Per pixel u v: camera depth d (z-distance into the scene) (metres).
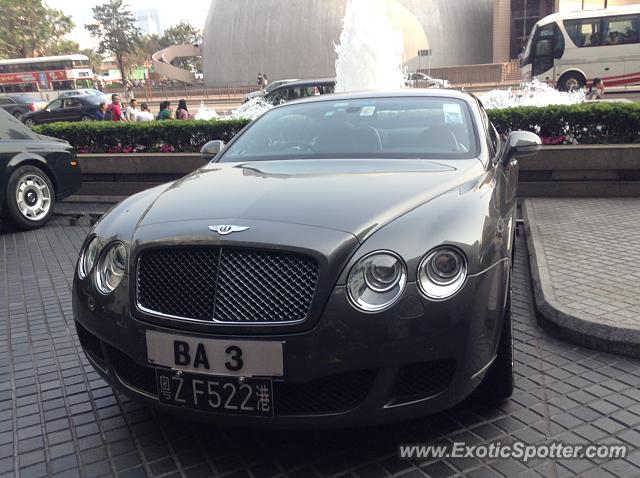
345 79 13.08
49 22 82.06
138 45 98.88
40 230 8.06
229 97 49.91
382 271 2.41
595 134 8.43
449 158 3.52
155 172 9.93
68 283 5.69
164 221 2.73
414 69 50.16
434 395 2.50
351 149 3.73
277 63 61.44
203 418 2.55
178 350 2.50
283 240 2.45
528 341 3.92
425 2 59.81
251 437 2.91
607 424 2.92
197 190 3.13
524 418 2.98
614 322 3.73
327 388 2.46
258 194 2.91
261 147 3.98
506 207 3.29
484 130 3.87
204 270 2.51
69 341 4.29
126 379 2.82
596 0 52.00
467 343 2.47
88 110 29.27
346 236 2.46
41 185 8.17
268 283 2.43
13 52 78.62
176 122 10.30
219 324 2.43
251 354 2.39
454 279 2.47
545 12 52.47
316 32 60.03
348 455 2.74
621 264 4.97
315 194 2.85
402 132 3.84
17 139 8.01
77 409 3.29
